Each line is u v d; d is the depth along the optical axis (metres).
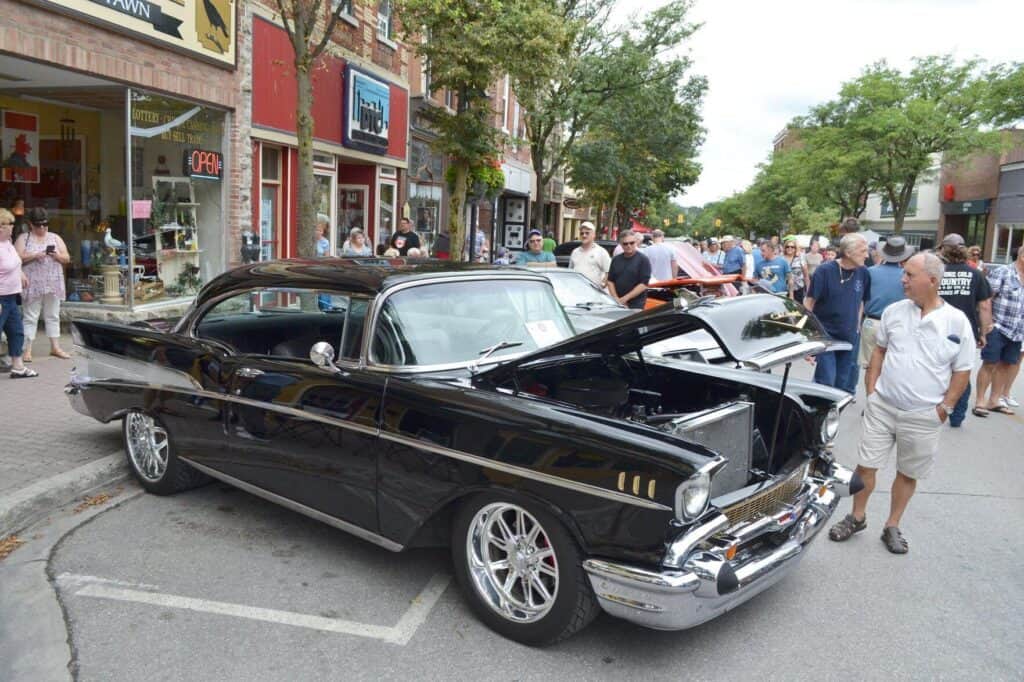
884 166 35.56
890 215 55.06
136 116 10.08
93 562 4.27
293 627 3.66
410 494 3.78
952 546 5.02
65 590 3.95
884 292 8.16
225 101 11.64
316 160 14.46
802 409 4.26
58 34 8.59
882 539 5.05
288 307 4.57
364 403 3.96
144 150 10.30
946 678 3.46
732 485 3.88
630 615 3.21
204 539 4.61
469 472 3.57
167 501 5.20
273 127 12.88
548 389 4.43
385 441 3.85
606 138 25.39
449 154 15.12
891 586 4.39
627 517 3.17
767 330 3.74
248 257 12.13
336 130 15.03
